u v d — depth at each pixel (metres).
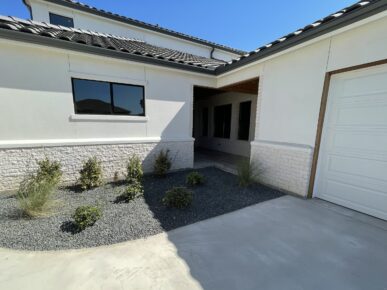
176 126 6.88
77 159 5.34
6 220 3.31
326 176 4.32
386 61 3.19
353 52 3.51
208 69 6.93
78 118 5.25
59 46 4.61
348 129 3.87
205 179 5.91
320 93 4.09
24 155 4.73
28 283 2.07
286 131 4.89
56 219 3.37
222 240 2.90
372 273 2.27
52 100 4.90
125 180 5.80
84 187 4.86
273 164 5.20
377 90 3.41
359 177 3.77
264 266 2.36
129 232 3.06
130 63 5.66
